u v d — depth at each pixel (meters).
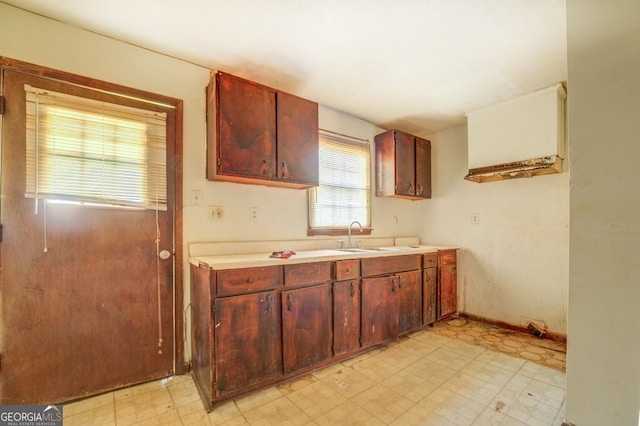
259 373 1.78
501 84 2.47
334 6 1.60
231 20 1.71
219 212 2.24
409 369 2.10
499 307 3.07
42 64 1.67
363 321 2.33
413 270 2.78
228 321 1.68
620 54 0.66
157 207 2.00
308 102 2.38
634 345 0.63
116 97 1.88
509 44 1.93
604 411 0.67
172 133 2.07
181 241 2.07
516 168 2.66
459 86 2.52
